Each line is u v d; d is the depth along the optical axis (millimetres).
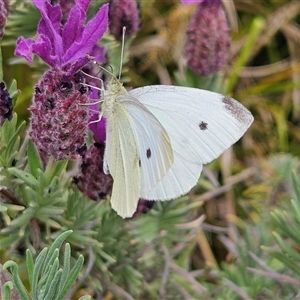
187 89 230
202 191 332
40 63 278
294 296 253
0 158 225
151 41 393
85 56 205
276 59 410
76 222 238
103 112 219
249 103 397
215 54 271
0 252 254
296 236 239
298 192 238
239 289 259
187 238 272
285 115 398
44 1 203
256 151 382
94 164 229
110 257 245
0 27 219
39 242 233
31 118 211
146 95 231
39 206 228
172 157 222
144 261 267
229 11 400
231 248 282
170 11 403
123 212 232
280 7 409
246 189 357
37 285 184
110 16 270
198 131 231
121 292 254
